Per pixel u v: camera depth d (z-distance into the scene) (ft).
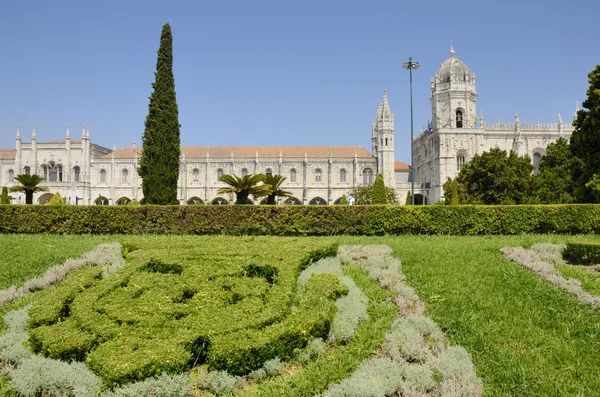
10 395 24.93
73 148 284.20
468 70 292.81
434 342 32.42
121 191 282.36
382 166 285.84
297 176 287.28
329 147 302.66
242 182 97.35
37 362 26.71
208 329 28.81
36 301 36.14
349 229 80.02
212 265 43.93
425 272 48.57
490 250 59.11
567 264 53.26
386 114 287.69
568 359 30.17
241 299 35.81
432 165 297.12
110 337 28.27
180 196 282.36
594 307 38.50
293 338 29.40
